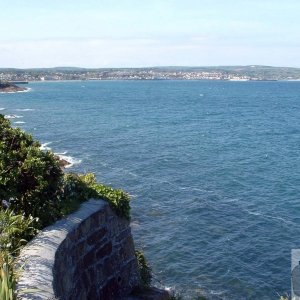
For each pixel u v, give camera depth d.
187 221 28.66
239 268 22.50
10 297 5.63
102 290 11.03
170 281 21.17
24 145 11.48
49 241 8.61
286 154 52.19
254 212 30.55
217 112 108.38
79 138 61.09
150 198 33.44
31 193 10.23
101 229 11.24
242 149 55.53
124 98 155.50
